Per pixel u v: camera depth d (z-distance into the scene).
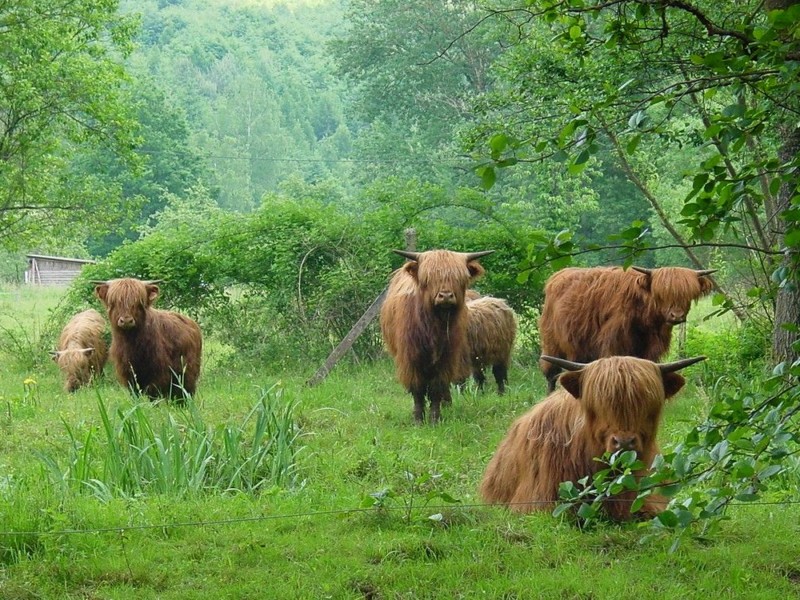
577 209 33.88
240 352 20.31
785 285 5.26
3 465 10.32
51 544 7.48
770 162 5.01
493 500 8.73
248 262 20.58
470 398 15.70
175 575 7.11
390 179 22.11
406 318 13.79
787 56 4.89
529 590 6.65
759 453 4.88
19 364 21.19
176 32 123.88
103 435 11.15
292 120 99.44
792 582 6.99
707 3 11.60
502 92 21.02
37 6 27.73
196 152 69.50
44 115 28.44
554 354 15.09
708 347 16.08
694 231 5.18
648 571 6.96
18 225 29.31
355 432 12.73
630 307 13.58
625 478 5.16
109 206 29.84
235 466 9.65
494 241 20.50
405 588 6.79
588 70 14.98
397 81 49.97
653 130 5.25
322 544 7.64
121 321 14.55
